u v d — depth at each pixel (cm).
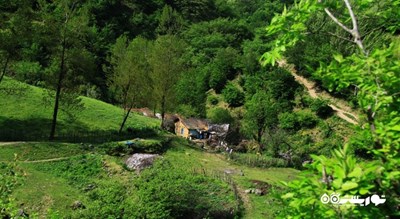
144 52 5894
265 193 3797
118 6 12425
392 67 540
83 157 3972
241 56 10712
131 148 4375
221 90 10044
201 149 5394
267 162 5181
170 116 7625
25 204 2909
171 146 4988
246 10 17825
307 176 530
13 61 4456
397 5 698
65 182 3422
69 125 4838
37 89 5544
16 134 4191
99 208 2394
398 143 537
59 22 4397
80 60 4488
